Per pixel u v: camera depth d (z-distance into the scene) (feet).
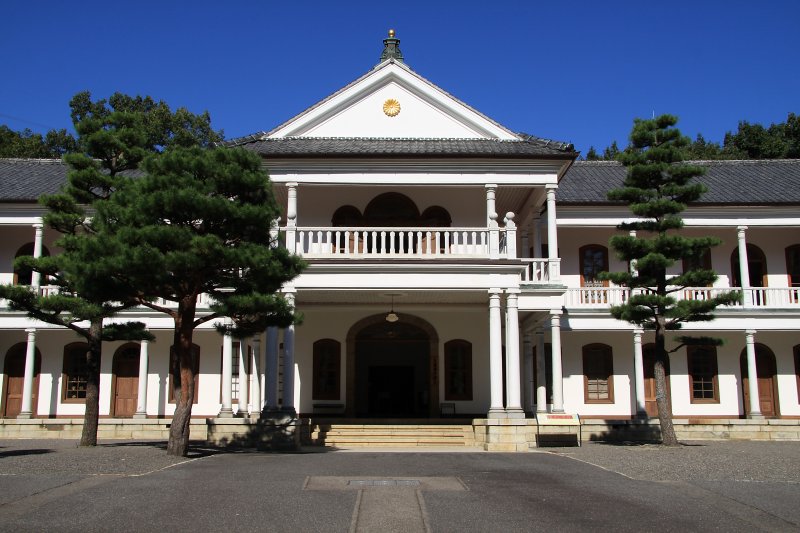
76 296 58.90
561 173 75.61
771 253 90.89
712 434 76.69
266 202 51.08
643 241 62.23
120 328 61.36
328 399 82.17
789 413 87.92
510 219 66.39
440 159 71.46
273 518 29.58
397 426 70.38
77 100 153.07
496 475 42.57
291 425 62.08
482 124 77.92
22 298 54.95
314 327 83.41
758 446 66.59
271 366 64.39
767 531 28.58
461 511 31.48
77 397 87.25
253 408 72.18
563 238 89.56
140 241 45.11
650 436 75.87
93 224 49.98
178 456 49.73
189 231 46.57
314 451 60.18
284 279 50.67
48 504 31.83
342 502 32.83
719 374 88.43
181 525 28.37
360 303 77.46
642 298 60.85
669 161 64.59
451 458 53.06
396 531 27.96
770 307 83.10
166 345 87.35
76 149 151.84
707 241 61.82
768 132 167.94
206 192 47.70
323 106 78.18
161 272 45.24
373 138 77.87
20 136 156.56
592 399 87.10
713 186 90.63
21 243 89.25
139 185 47.73
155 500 32.83
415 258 65.21
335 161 71.10
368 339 83.51
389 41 83.51
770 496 35.73
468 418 81.25
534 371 85.81
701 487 38.29
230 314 49.55
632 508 32.48
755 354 87.35
